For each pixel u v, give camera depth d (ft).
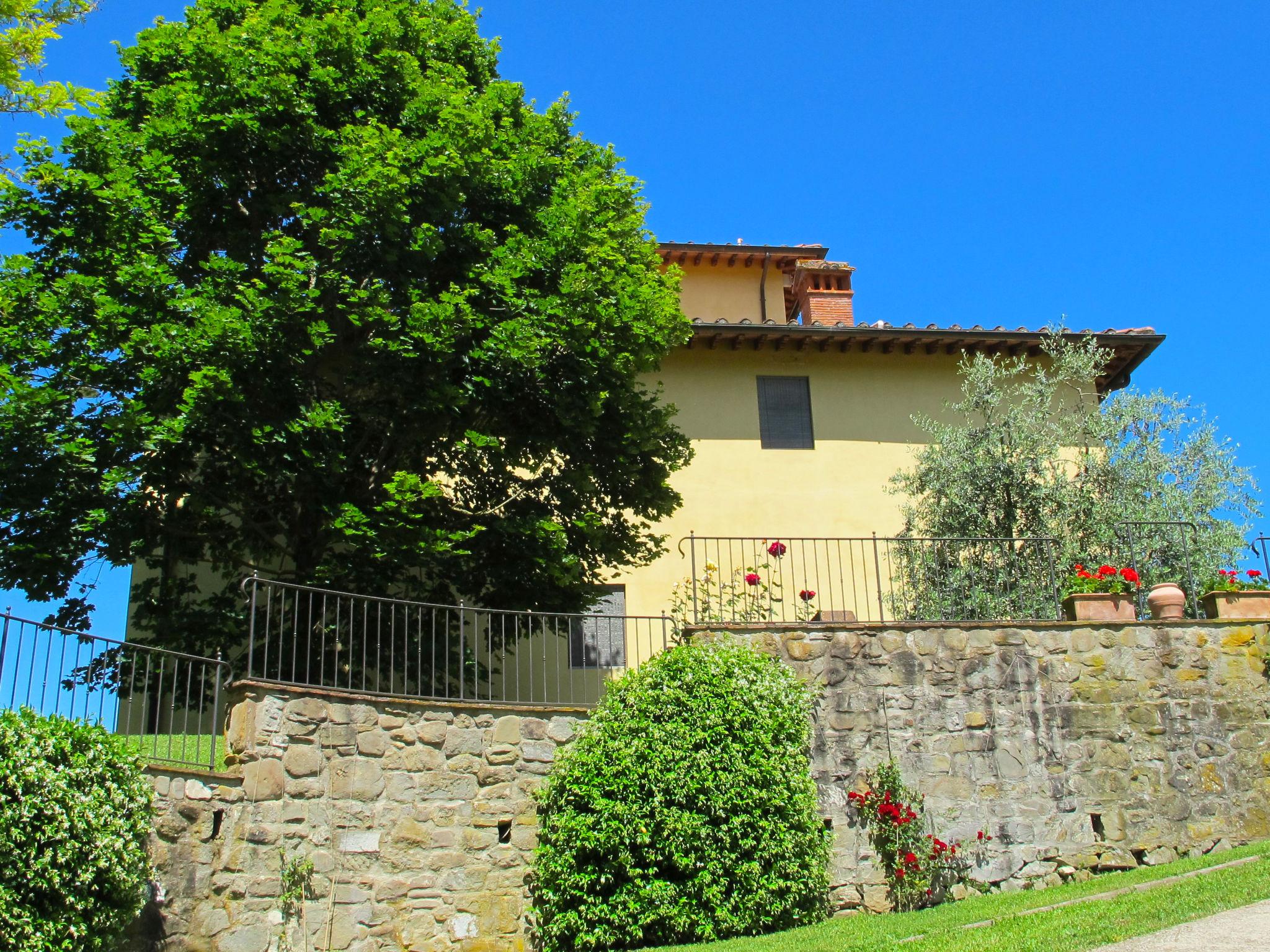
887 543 58.80
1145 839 38.73
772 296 75.36
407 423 44.52
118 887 25.81
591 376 44.65
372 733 33.35
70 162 44.24
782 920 33.91
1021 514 56.39
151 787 27.94
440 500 45.70
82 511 41.98
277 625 44.62
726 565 58.90
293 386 41.75
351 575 42.11
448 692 40.78
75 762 25.91
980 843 37.73
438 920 32.65
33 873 24.23
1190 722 40.29
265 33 45.27
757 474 61.05
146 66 47.98
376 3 49.01
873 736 38.22
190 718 43.11
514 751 35.35
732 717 34.83
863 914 35.68
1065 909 29.35
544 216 47.19
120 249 42.27
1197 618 44.52
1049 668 40.06
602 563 50.96
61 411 41.01
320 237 42.70
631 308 46.32
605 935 32.40
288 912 30.35
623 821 33.04
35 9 33.71
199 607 44.80
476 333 44.70
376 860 32.30
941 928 29.22
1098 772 39.19
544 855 33.65
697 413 61.87
